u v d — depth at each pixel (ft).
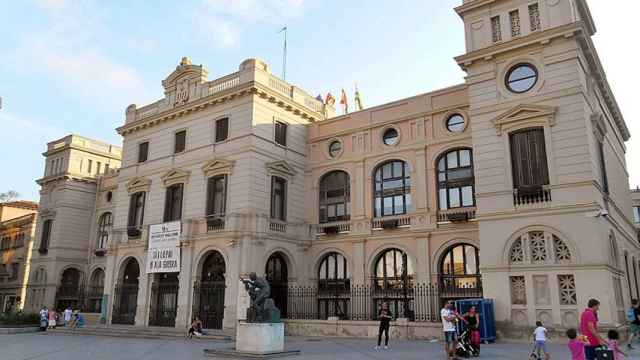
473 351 55.67
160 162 122.93
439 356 56.90
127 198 128.06
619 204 96.84
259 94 109.19
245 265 98.73
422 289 94.68
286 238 108.27
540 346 51.65
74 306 160.25
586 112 75.31
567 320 69.41
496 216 77.92
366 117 110.52
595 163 75.41
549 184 74.64
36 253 165.89
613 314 67.56
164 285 112.98
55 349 72.33
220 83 115.14
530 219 74.90
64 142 169.78
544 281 72.49
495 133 81.05
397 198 103.40
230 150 108.88
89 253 163.32
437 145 98.94
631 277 96.32
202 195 111.45
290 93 118.83
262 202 105.81
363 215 105.60
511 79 82.17
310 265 111.65
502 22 84.28
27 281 175.73
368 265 102.83
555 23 78.69
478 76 84.69
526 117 78.23
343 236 108.06
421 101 102.63
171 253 111.04
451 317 54.19
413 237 98.02
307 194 116.57
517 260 75.41
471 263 91.81
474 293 89.81
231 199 105.91
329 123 116.88
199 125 117.19
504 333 73.46
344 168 111.86
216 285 103.14
